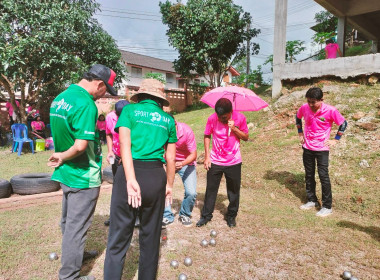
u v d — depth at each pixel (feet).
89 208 9.14
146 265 8.09
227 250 11.85
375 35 47.29
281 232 13.53
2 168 26.63
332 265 10.73
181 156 13.67
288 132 26.96
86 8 40.06
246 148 26.35
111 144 14.07
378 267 10.52
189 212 14.39
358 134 22.30
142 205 7.99
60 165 8.86
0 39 31.48
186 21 53.36
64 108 8.58
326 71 30.66
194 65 59.26
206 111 48.49
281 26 33.99
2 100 48.98
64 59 35.45
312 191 16.78
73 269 8.90
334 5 38.52
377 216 14.88
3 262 10.49
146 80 8.73
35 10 33.63
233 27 53.11
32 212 15.92
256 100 14.32
